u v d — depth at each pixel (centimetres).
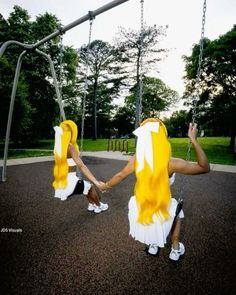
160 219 221
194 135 226
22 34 1984
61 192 331
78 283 236
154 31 2166
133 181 688
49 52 2228
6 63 1525
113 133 4928
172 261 274
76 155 325
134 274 251
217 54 1645
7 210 432
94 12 415
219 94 1728
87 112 4388
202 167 220
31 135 2219
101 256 284
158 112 4256
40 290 225
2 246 304
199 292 226
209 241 325
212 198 530
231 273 254
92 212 427
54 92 2281
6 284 232
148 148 220
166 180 222
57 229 356
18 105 1390
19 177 712
